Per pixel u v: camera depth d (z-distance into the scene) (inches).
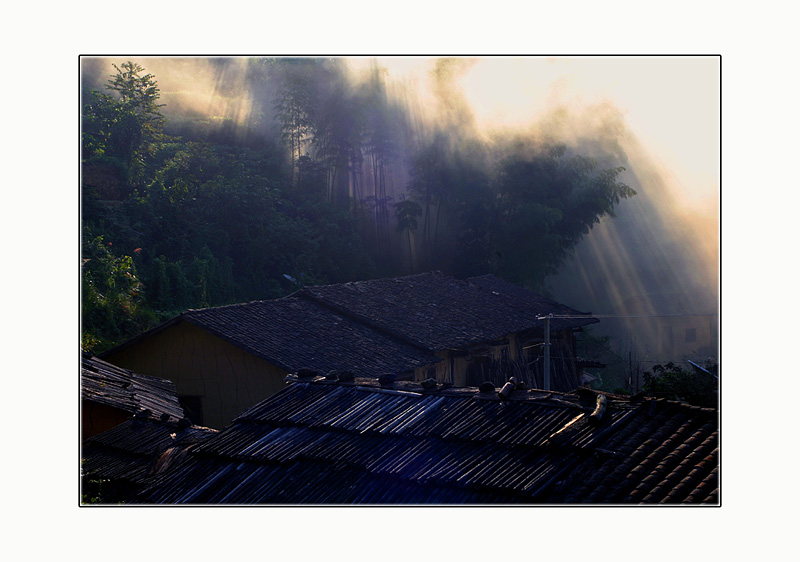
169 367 623.5
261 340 599.8
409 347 681.0
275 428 296.0
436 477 234.5
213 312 626.2
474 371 770.8
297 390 320.8
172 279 909.2
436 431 259.8
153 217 999.6
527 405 261.6
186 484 275.0
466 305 858.8
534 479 222.1
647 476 214.4
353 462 255.4
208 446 293.0
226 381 604.7
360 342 657.6
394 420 273.9
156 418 401.1
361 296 768.9
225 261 1013.2
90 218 917.2
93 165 1005.8
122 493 317.7
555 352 942.4
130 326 767.7
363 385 308.3
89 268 807.7
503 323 836.0
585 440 233.0
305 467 263.1
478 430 253.6
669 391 577.9
